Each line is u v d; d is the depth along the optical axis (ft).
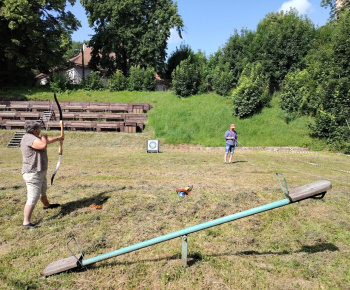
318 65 68.54
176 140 59.21
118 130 65.51
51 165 32.65
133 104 73.61
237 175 28.35
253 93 67.05
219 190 21.45
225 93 81.56
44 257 12.17
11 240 13.64
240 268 11.39
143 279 10.59
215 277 10.71
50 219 15.93
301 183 24.71
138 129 64.44
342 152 54.39
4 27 82.07
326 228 15.44
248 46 90.84
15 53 83.92
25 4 77.41
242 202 18.92
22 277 10.63
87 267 11.35
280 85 79.82
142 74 93.76
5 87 88.43
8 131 61.36
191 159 40.57
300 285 10.38
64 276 10.71
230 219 10.30
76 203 18.25
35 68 99.14
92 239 13.70
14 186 21.34
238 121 66.18
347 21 68.18
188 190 20.83
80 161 36.35
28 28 81.41
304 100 64.85
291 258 12.36
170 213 16.98
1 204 17.65
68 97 82.84
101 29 110.52
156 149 49.37
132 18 105.60
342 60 60.85
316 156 49.32
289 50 80.38
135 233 14.39
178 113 69.97
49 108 71.36
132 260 11.93
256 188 22.38
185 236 11.00
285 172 30.91
